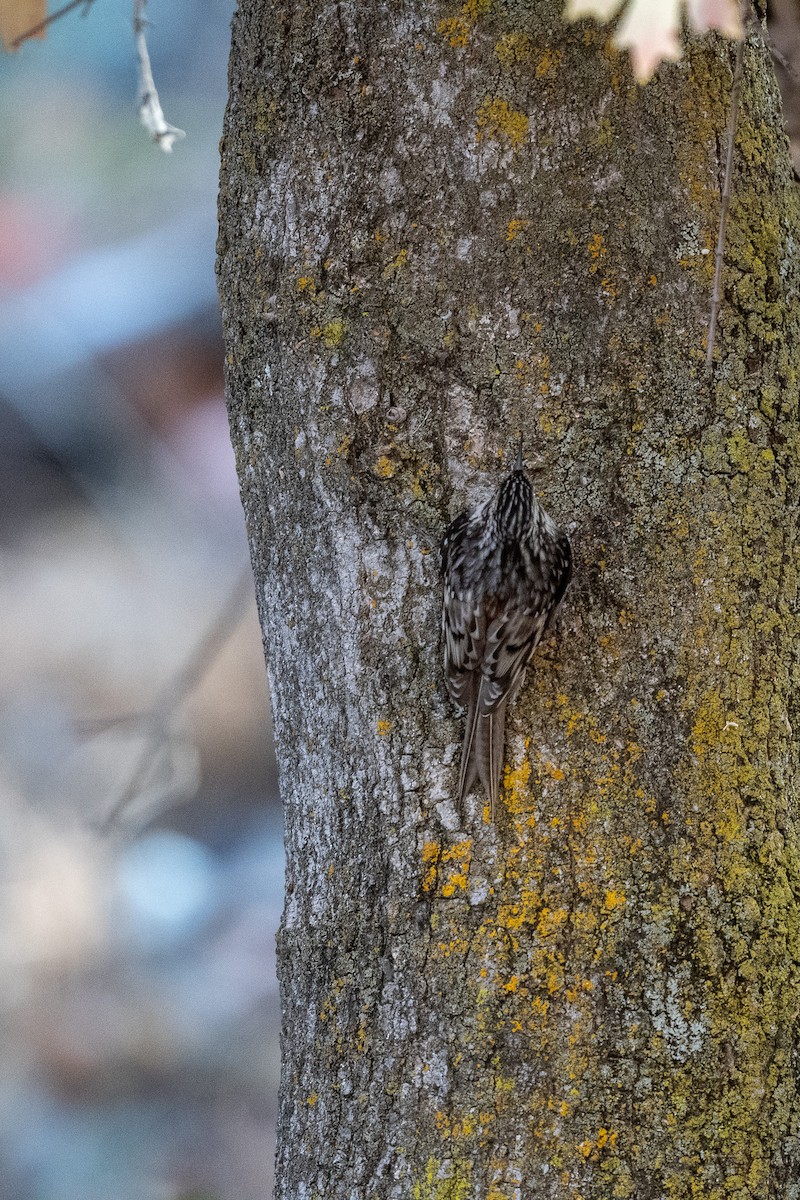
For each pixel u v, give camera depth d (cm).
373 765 336
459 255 336
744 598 335
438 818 335
